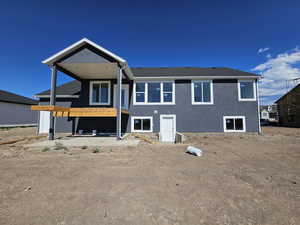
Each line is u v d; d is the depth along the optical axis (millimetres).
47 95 14539
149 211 2779
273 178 4316
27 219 2541
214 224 2441
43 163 5711
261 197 3283
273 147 8922
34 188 3674
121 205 2967
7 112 22500
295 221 2510
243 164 5652
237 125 13789
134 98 14195
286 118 30391
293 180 4176
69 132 14109
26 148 8250
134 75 14531
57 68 11305
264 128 24203
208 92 14055
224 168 5188
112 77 14133
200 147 8938
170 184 3924
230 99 13914
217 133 13688
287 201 3121
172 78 14023
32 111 27016
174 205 2977
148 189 3643
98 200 3145
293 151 7852
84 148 8344
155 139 13656
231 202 3088
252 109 13797
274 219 2564
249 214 2699
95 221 2494
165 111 14031
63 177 4363
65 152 7488
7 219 2531
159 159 6324
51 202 3064
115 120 14102
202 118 13883
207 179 4246
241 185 3871
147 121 14078
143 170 4969
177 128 13898
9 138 11945
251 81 13961
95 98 14430
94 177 4367
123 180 4168
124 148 8508
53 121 10820
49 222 2467
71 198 3221
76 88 16219
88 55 10641
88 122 14125
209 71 15914
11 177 4348
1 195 3338
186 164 5641
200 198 3240
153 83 14289
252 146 9250
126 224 2434
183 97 14070
